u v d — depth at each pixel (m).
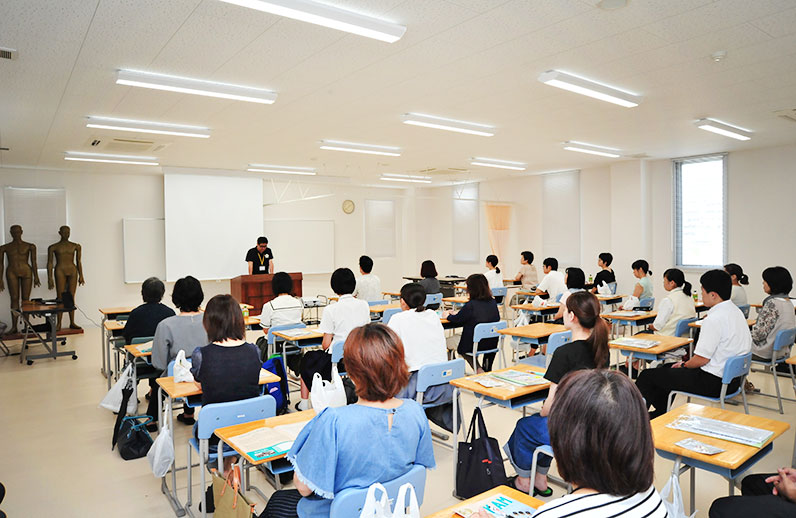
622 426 0.97
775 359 4.47
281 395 3.38
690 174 9.06
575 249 10.73
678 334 4.96
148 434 3.87
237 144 7.40
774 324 4.48
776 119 6.18
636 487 0.97
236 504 1.99
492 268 8.38
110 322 5.61
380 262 13.27
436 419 3.43
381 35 3.35
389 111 5.67
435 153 8.43
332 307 4.29
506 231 11.90
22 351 6.79
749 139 7.38
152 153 7.99
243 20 3.29
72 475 3.50
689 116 6.02
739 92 5.03
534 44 3.75
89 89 4.68
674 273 5.19
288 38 3.60
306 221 11.91
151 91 4.75
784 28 3.49
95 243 9.68
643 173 9.35
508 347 7.19
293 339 4.53
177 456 3.79
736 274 5.77
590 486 1.00
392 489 1.70
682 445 2.04
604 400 0.98
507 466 3.49
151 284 4.62
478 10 3.18
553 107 5.57
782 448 3.73
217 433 2.37
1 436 4.20
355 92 4.94
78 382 5.80
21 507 3.07
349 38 3.61
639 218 9.38
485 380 3.09
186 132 6.36
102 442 4.07
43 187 9.23
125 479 3.43
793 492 1.81
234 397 2.79
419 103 5.36
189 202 10.01
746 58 4.07
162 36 3.53
